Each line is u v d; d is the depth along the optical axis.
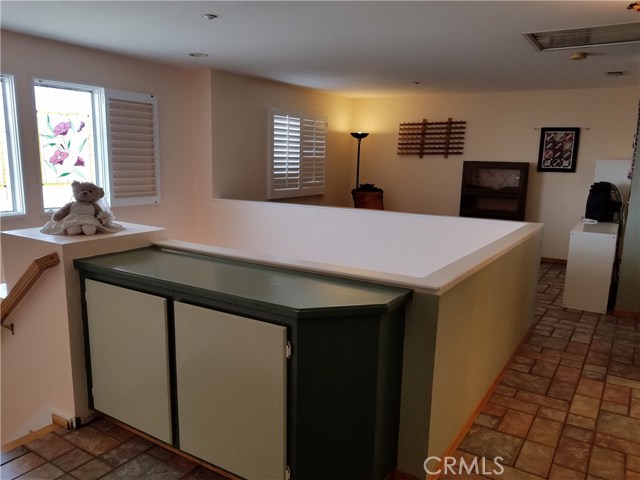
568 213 6.55
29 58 3.97
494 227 3.97
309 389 1.78
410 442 2.05
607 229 4.61
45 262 2.36
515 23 3.34
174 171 5.39
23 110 3.98
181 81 5.35
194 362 2.04
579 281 4.57
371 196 7.19
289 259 2.41
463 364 2.35
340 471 1.89
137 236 2.74
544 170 6.58
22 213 4.04
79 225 2.62
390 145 7.64
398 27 3.50
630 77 5.34
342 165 7.82
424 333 1.96
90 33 3.83
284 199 6.66
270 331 1.78
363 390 1.85
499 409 2.74
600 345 3.72
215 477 2.15
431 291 1.92
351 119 7.90
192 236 5.71
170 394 2.19
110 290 2.31
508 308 3.12
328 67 5.08
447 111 7.12
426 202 7.46
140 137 4.96
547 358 3.46
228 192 5.71
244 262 2.43
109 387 2.43
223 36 3.86
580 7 2.97
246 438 1.94
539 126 6.55
